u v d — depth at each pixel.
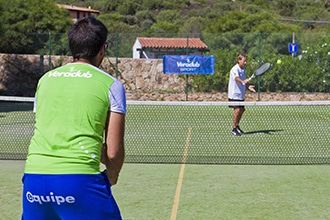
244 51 19.47
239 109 10.55
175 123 13.11
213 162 7.67
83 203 2.47
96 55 2.74
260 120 13.81
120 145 2.60
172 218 4.87
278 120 13.80
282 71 18.78
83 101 2.55
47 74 2.73
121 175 6.71
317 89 18.80
